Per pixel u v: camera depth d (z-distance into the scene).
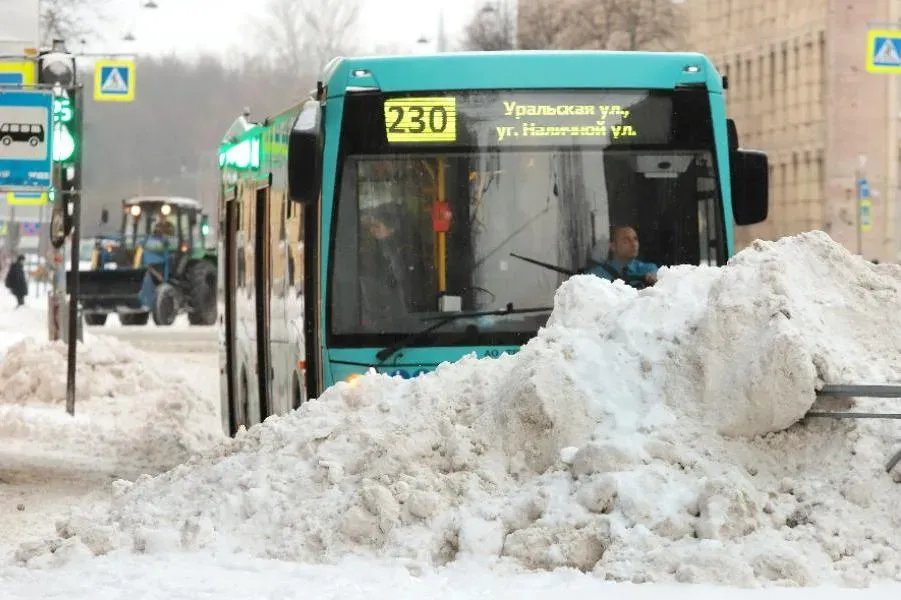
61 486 32.97
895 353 19.06
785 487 17.66
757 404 18.08
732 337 18.59
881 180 160.25
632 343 19.34
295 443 20.41
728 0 183.62
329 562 18.27
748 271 19.06
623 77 29.03
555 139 28.86
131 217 119.62
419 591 16.47
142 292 116.50
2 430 44.06
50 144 43.09
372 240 28.53
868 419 17.97
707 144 29.09
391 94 28.75
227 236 45.16
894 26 91.00
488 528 17.83
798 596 15.81
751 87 178.62
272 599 16.23
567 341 19.69
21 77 46.31
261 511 19.44
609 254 28.75
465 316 28.41
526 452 18.95
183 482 20.98
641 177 28.94
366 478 19.09
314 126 28.52
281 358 34.00
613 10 170.12
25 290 125.75
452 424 19.52
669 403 18.64
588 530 17.31
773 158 173.12
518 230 28.67
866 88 160.00
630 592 16.02
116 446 42.69
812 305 19.11
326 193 28.53
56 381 51.94
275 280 35.25
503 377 20.06
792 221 168.50
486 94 28.86
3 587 17.56
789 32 168.75
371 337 28.36
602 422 18.83
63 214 47.78
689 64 29.17
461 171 28.72
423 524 18.34
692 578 16.33
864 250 160.25
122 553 19.38
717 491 17.05
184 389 54.47
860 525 17.00
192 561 18.62
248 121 43.72
